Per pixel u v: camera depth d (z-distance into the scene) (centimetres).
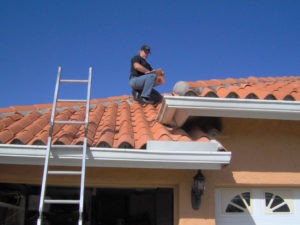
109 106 853
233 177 571
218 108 531
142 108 795
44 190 449
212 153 485
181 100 527
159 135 539
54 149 480
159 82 807
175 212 551
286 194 596
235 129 598
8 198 677
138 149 483
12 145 480
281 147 598
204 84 705
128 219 1080
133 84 806
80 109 829
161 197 932
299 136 607
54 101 528
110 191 979
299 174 588
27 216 799
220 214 570
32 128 602
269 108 536
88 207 962
